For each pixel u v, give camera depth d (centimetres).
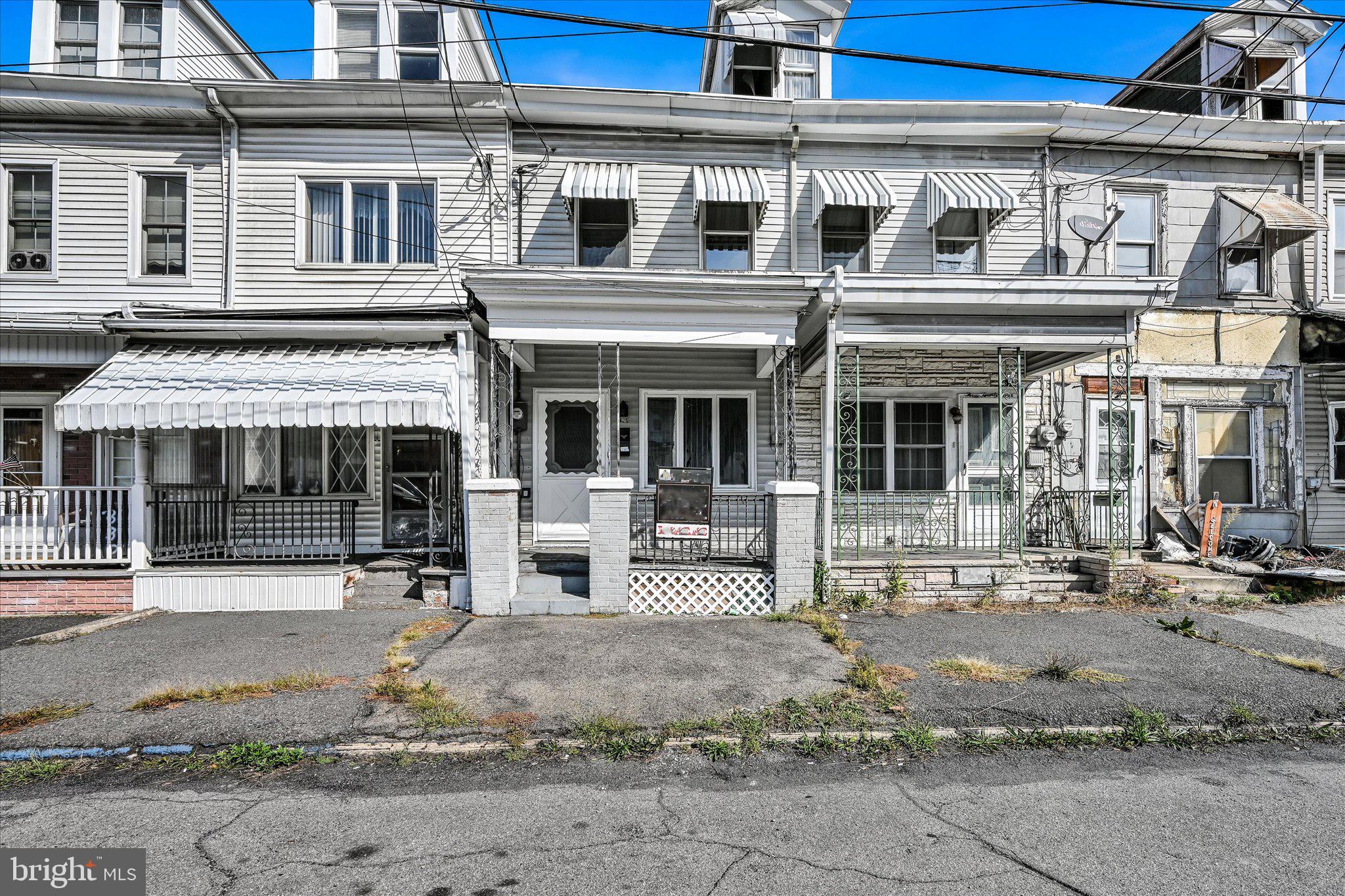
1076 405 1059
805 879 297
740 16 1083
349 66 1017
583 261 1013
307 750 430
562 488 1019
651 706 496
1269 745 449
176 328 834
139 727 457
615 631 686
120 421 728
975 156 1050
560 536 1013
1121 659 608
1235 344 1070
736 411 1044
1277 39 1116
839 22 1093
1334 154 1088
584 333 820
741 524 1026
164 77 995
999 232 1045
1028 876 299
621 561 759
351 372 801
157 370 794
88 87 925
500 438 964
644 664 586
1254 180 1085
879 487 1034
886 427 1040
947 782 395
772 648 632
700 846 324
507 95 966
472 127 977
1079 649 640
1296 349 1079
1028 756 430
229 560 856
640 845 325
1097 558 862
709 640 656
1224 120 1041
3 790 383
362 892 288
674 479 815
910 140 1042
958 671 573
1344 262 1098
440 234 967
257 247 957
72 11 998
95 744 434
